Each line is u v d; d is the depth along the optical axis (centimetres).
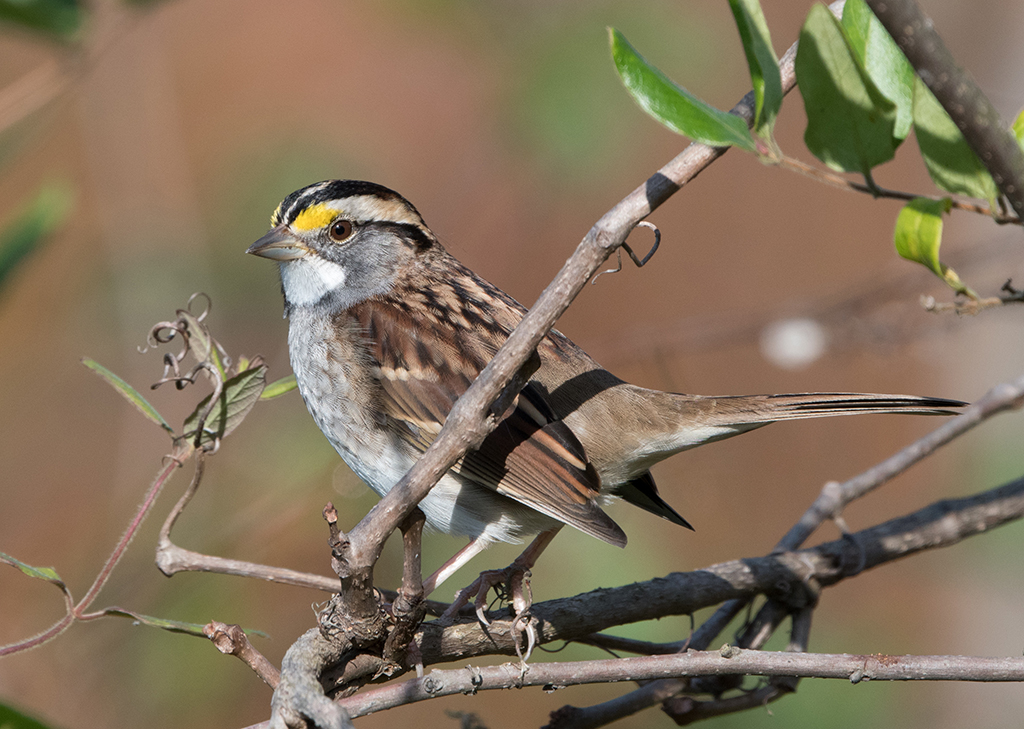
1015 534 1142
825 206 1578
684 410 693
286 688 421
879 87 434
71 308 1552
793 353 1022
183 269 1245
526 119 1048
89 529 1338
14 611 1129
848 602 1171
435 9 1126
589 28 1056
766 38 373
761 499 1332
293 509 1030
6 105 730
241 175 1166
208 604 1009
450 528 678
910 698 995
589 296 1594
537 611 568
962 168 395
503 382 401
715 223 1598
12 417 1487
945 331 992
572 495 640
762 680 634
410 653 516
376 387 716
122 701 1003
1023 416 1071
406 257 779
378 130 1778
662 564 924
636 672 462
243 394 543
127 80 1303
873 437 1354
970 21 1159
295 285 769
